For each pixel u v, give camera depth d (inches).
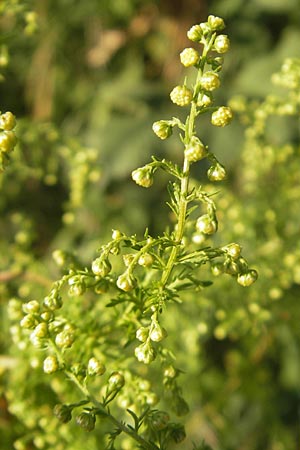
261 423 10.2
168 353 6.3
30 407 7.0
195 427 9.1
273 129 10.5
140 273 6.7
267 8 11.7
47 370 5.8
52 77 12.7
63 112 12.9
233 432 9.8
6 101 12.6
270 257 8.2
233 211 8.3
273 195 8.7
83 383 5.8
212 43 5.5
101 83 12.8
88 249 9.5
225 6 11.8
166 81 12.4
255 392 10.0
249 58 12.0
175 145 11.3
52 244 11.3
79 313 6.5
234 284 8.0
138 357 5.4
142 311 6.0
